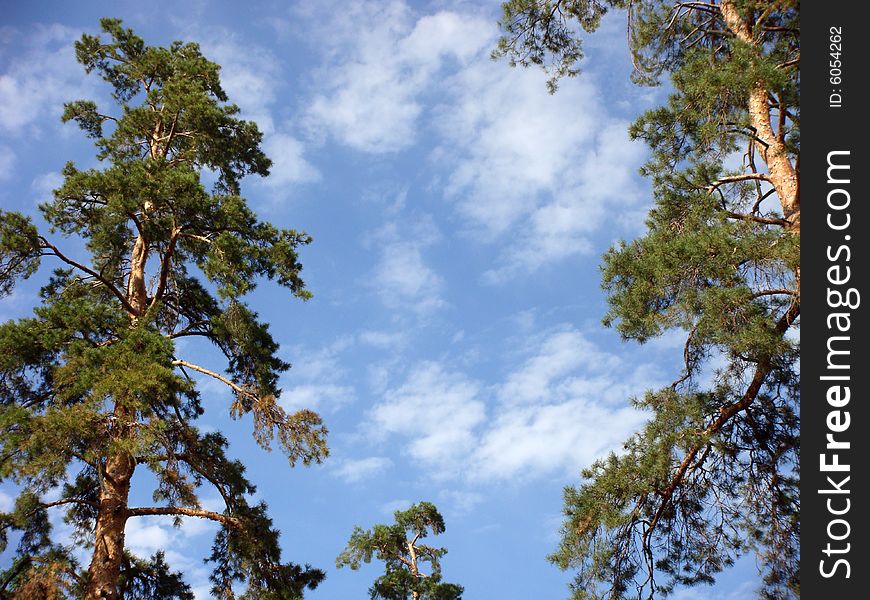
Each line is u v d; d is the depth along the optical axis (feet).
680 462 38.75
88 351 44.70
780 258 33.47
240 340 52.90
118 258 55.11
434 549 84.99
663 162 45.19
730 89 37.68
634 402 37.88
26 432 40.88
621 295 39.73
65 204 52.01
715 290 34.45
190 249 56.13
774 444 39.11
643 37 51.85
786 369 36.70
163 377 44.39
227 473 47.96
